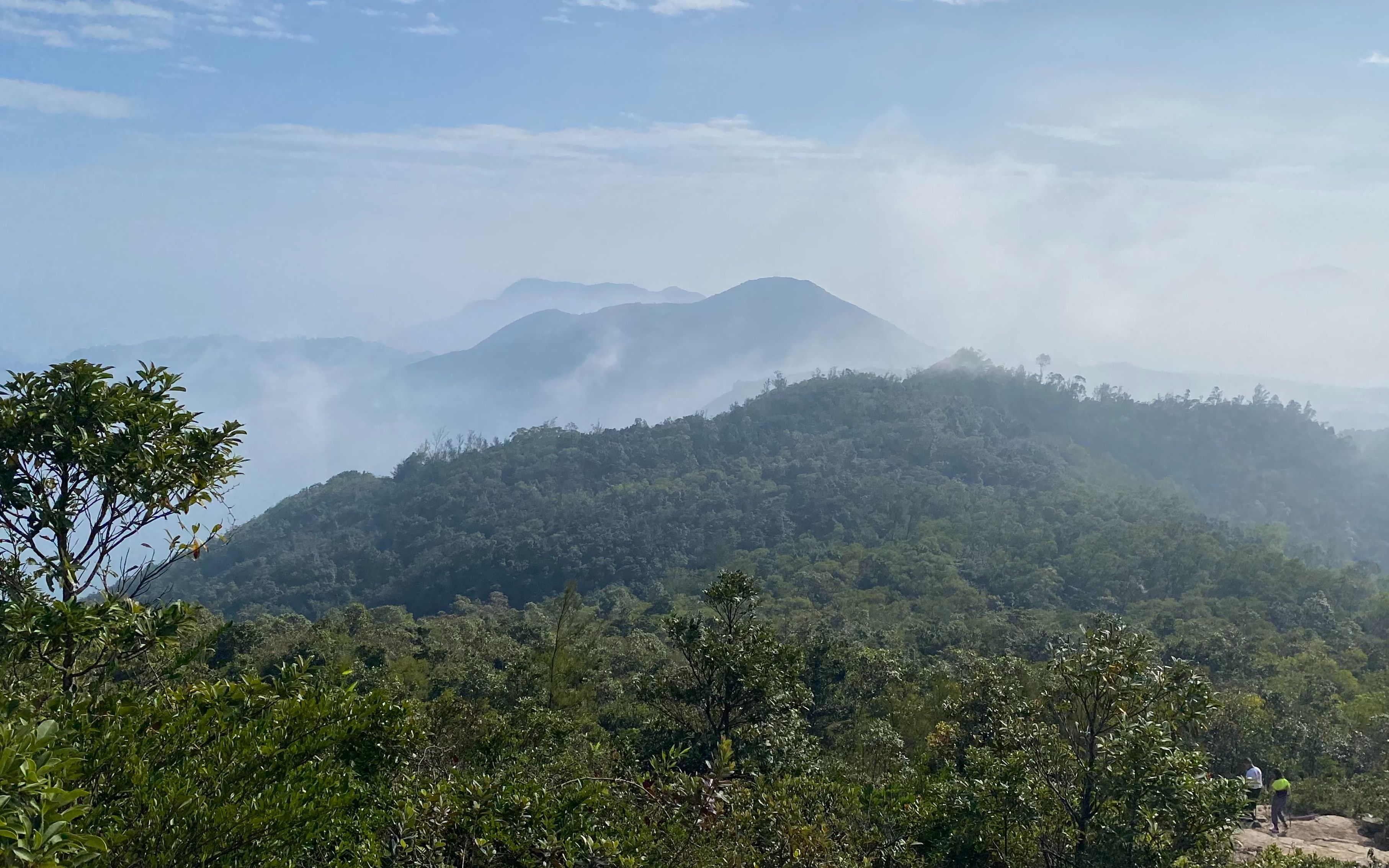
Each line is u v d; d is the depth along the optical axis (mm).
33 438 6922
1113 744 9352
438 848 6180
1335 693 39250
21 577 6922
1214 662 46375
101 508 7324
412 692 24250
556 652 24578
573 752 12234
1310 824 17922
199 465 7570
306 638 37594
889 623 69062
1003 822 10055
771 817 8242
